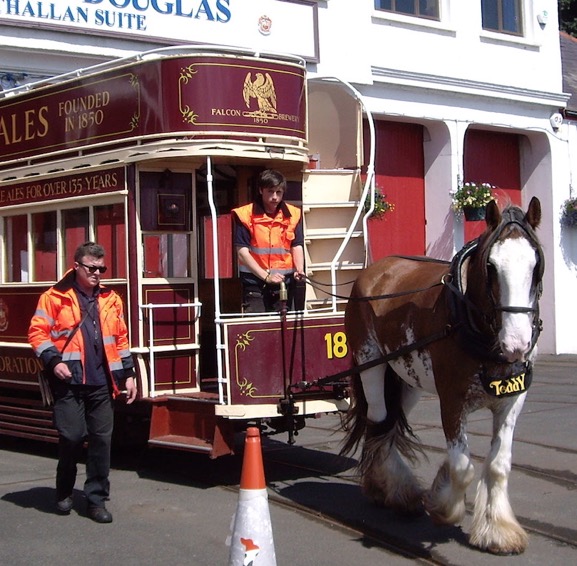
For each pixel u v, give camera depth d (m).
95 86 7.64
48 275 8.19
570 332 16.62
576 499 6.54
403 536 5.70
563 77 18.41
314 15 13.23
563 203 16.53
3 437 9.46
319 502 6.52
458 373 5.20
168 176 7.43
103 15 11.23
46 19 10.83
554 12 16.75
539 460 7.77
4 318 8.61
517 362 4.85
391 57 14.43
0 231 8.70
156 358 7.34
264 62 7.26
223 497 6.75
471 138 15.92
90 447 6.13
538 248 4.75
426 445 8.47
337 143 8.45
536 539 5.62
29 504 6.57
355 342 6.56
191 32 11.98
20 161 8.39
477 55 15.56
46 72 11.02
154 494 6.84
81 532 5.86
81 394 6.10
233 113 7.09
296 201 8.04
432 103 14.75
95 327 6.09
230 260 8.79
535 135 16.45
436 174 15.09
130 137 7.32
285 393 6.95
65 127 7.97
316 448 8.50
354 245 8.19
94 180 7.61
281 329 6.98
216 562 5.26
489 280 4.78
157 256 7.44
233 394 6.79
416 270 6.20
